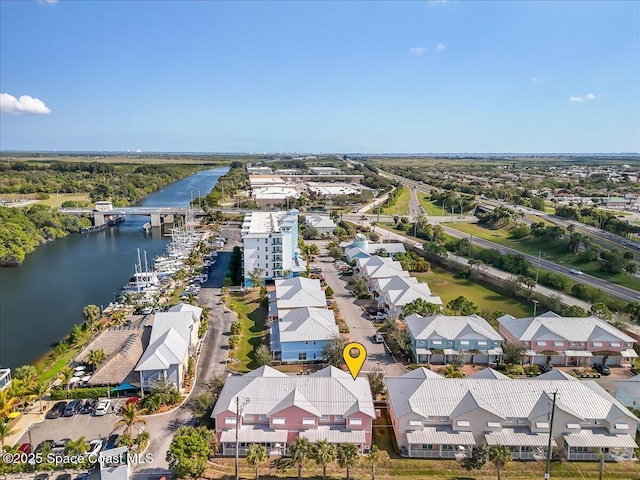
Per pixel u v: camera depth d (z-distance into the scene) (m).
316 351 112.50
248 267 170.50
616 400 88.88
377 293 154.00
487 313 133.00
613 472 76.75
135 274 175.75
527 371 108.19
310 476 75.12
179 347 102.81
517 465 78.25
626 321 125.88
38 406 92.56
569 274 179.62
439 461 78.94
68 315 145.25
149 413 90.50
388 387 90.12
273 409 81.38
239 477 73.94
